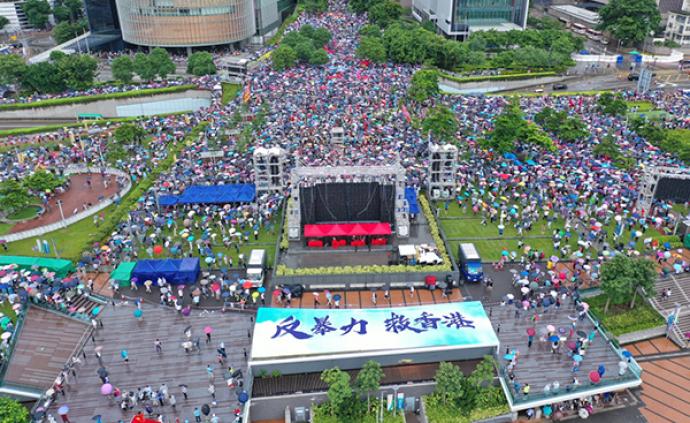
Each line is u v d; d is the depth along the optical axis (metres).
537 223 114.62
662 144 144.00
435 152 120.19
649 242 103.75
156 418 70.31
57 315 88.75
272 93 183.00
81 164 142.38
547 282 92.88
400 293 95.19
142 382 76.31
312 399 73.62
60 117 191.38
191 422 70.00
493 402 73.81
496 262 102.19
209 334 82.69
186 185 127.81
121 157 142.88
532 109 174.25
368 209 107.19
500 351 80.50
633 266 86.19
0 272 95.19
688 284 94.75
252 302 92.94
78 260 102.94
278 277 95.06
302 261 101.31
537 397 72.31
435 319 81.62
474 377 72.62
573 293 90.62
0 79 197.38
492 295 93.75
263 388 74.50
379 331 79.31
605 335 82.62
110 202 125.19
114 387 75.31
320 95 181.12
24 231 112.19
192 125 167.75
